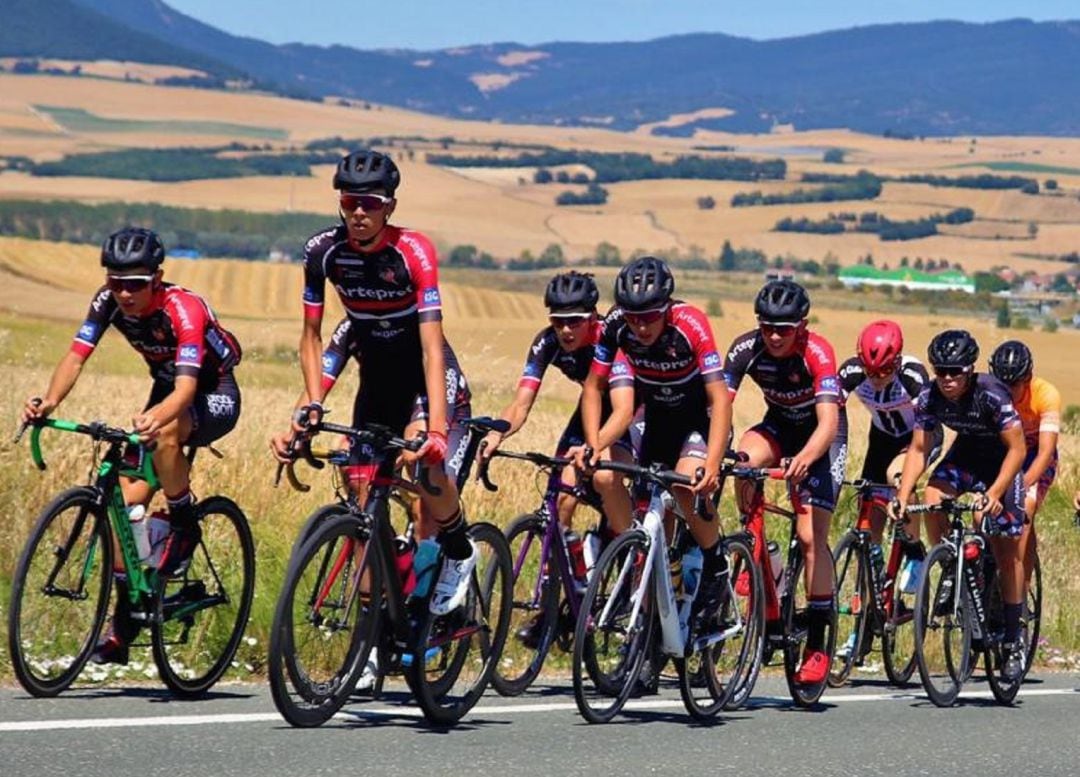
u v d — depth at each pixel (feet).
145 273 58.18
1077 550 133.28
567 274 73.20
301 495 102.78
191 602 62.39
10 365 140.46
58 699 57.00
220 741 50.29
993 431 78.54
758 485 70.28
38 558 57.06
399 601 56.39
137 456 60.39
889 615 83.20
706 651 65.57
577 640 59.57
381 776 46.52
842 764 54.80
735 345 72.13
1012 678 79.36
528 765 50.16
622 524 67.62
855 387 84.69
